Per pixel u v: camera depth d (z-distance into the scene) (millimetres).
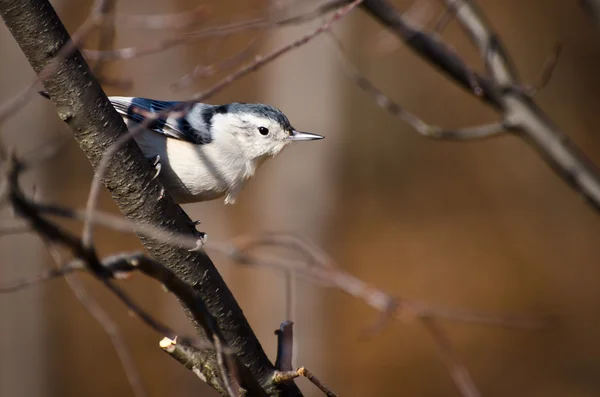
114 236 17312
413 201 20625
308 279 7844
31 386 12172
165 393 16188
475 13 7918
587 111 21906
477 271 19453
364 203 20391
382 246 19641
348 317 17547
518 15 22859
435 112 21328
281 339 5160
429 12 10391
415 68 21453
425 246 19734
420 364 17141
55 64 4316
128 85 6680
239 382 4375
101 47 6617
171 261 4762
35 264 11695
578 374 17328
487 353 17781
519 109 7699
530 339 18219
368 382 16688
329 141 13719
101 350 16422
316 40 13547
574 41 22406
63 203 17312
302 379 13781
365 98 20484
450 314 8688
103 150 4508
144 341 16750
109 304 16922
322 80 13625
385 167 20828
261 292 13945
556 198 21250
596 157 21281
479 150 21469
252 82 19328
